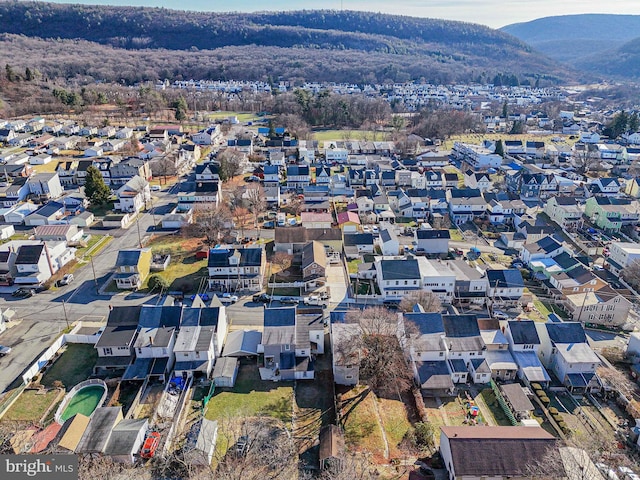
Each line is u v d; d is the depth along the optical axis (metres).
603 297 73.25
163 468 45.09
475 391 59.03
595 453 48.00
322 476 44.19
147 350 59.53
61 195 121.00
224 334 66.38
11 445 46.00
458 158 168.75
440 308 72.81
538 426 50.53
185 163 149.50
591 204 113.31
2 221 104.75
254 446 47.56
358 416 53.22
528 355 62.41
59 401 54.62
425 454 48.25
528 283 83.25
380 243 96.25
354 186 134.00
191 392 56.69
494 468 42.88
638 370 62.03
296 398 56.12
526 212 111.62
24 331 67.00
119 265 77.62
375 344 61.28
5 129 171.00
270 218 109.38
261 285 80.06
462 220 111.06
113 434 46.84
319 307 73.94
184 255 90.75
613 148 170.00
